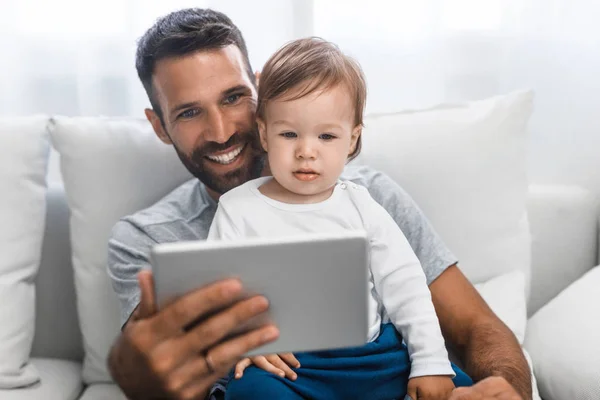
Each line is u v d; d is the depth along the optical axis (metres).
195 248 0.87
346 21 1.83
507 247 1.53
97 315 1.50
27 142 1.48
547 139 1.88
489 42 1.83
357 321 0.92
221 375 0.94
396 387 1.18
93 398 1.46
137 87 1.84
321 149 1.19
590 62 1.83
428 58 1.84
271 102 1.20
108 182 1.50
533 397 1.34
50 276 1.59
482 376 1.26
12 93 1.82
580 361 1.31
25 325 1.46
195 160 1.41
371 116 1.57
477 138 1.53
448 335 1.37
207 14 1.40
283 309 0.90
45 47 1.81
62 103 1.85
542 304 1.73
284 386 1.11
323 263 0.89
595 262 1.72
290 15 1.83
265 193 1.25
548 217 1.69
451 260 1.39
